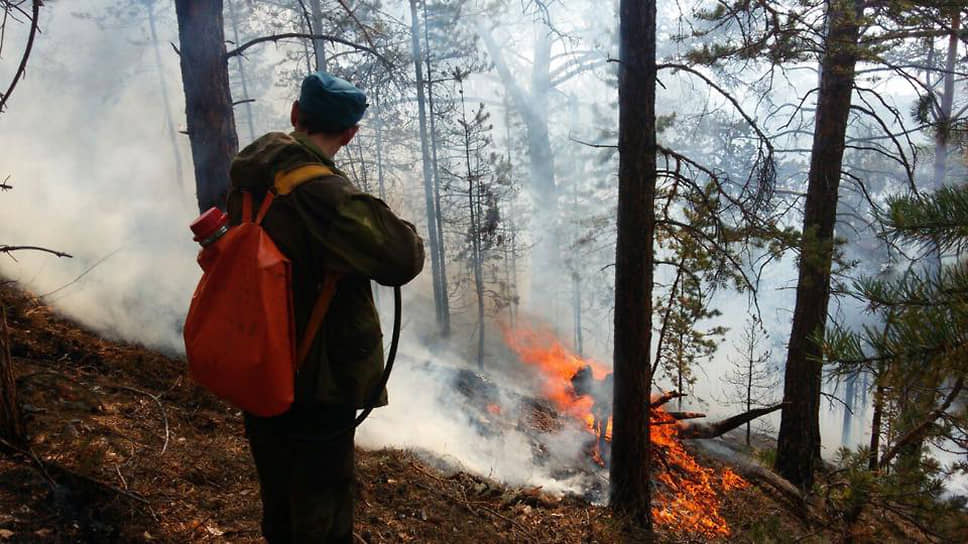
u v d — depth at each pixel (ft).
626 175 21.45
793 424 34.14
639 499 22.98
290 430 6.30
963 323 7.57
